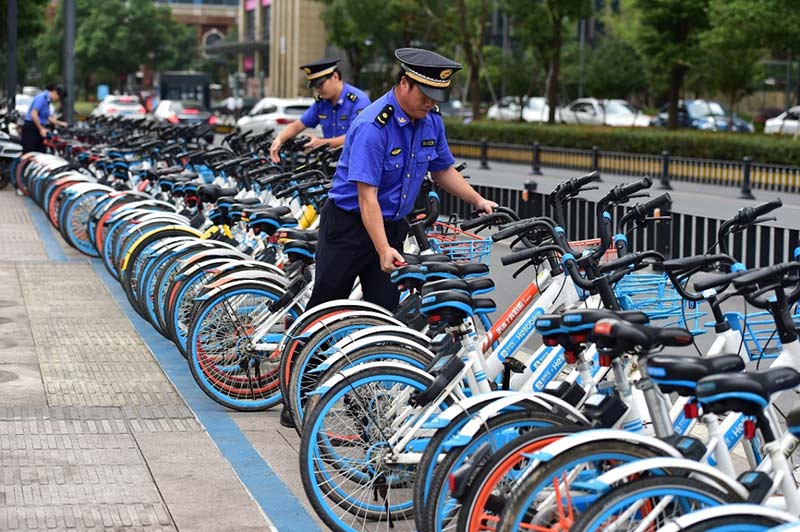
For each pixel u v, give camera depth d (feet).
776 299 16.17
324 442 18.31
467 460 15.19
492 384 20.11
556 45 156.76
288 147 36.37
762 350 18.20
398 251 23.48
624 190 21.07
